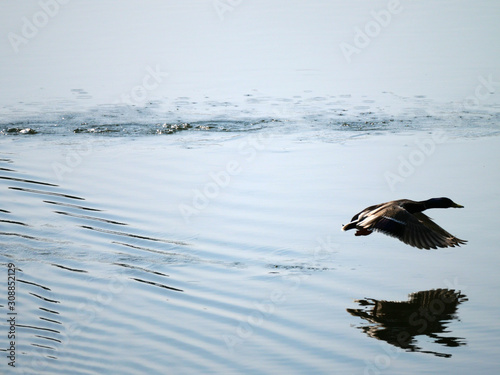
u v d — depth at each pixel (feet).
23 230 51.70
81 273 46.14
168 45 92.79
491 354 36.35
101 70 85.46
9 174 60.54
